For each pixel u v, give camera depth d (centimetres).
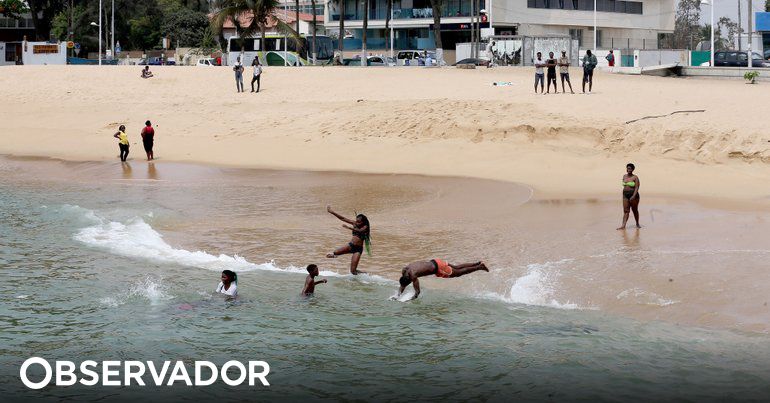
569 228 1894
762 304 1291
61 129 4091
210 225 2039
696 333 1192
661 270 1493
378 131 3453
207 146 3553
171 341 1219
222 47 8256
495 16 8081
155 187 2666
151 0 10750
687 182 2470
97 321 1318
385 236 1866
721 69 5609
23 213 2225
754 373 1037
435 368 1084
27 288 1507
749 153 2578
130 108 4481
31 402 997
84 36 10462
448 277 1449
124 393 1023
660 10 9538
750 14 6053
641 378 1032
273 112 4028
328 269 1617
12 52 8788
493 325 1264
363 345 1188
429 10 8625
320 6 12088
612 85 4309
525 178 2650
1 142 3844
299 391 1021
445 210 2164
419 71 5438
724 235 1759
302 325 1285
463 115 3353
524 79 4797
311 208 2239
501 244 1755
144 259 1720
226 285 1445
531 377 1047
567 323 1259
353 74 5291
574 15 8644
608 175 2628
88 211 2231
